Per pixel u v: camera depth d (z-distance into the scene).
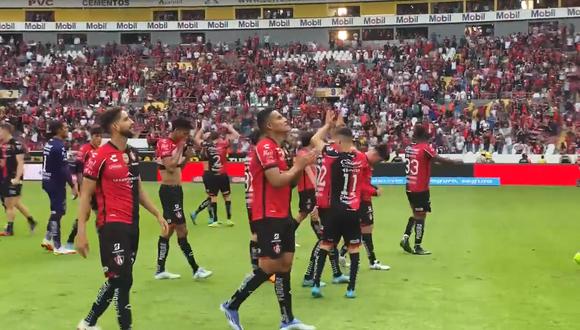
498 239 12.49
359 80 40.06
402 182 28.06
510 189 25.34
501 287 8.34
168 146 8.74
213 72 42.38
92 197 6.50
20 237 13.12
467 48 41.59
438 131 33.38
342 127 7.92
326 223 7.89
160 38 48.47
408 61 41.62
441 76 39.88
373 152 9.47
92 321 6.05
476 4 44.69
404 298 7.80
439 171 28.23
